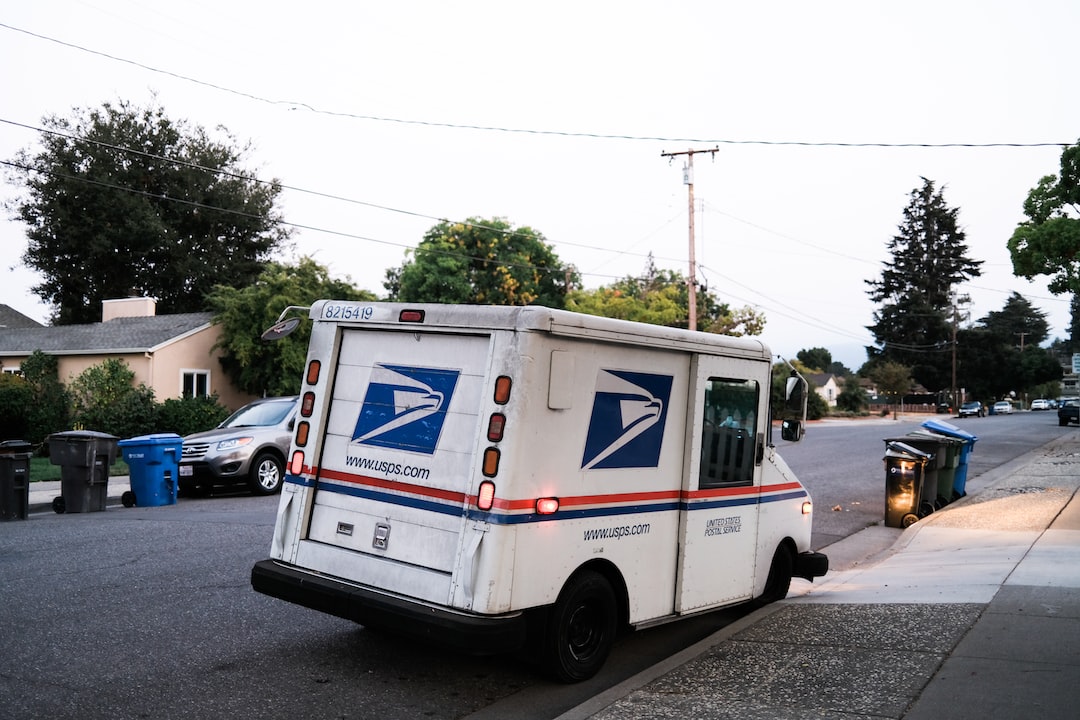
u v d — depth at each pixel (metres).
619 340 5.51
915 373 91.81
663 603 6.01
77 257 44.97
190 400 24.14
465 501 5.09
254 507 13.39
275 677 5.55
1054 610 6.57
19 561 8.88
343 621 6.84
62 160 43.56
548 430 5.14
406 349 5.69
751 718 4.66
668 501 6.02
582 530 5.36
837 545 11.28
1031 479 17.25
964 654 5.61
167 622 6.71
